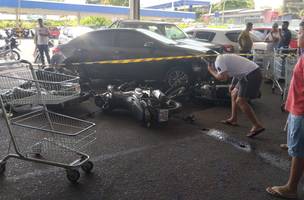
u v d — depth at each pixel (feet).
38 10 113.19
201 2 164.96
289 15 127.44
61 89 15.16
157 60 30.55
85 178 14.42
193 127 21.77
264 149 18.12
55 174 14.69
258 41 47.34
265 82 37.45
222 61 19.40
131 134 20.17
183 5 161.27
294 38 45.29
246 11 154.51
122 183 14.06
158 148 17.98
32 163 15.64
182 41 37.09
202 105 27.63
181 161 16.35
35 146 15.62
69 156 15.65
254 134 19.83
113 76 32.83
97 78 33.65
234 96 21.68
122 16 127.13
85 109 25.88
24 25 131.44
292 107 11.97
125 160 16.34
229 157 16.96
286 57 27.30
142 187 13.76
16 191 13.30
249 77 19.22
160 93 22.13
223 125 22.25
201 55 29.53
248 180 14.53
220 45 40.29
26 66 14.38
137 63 31.45
